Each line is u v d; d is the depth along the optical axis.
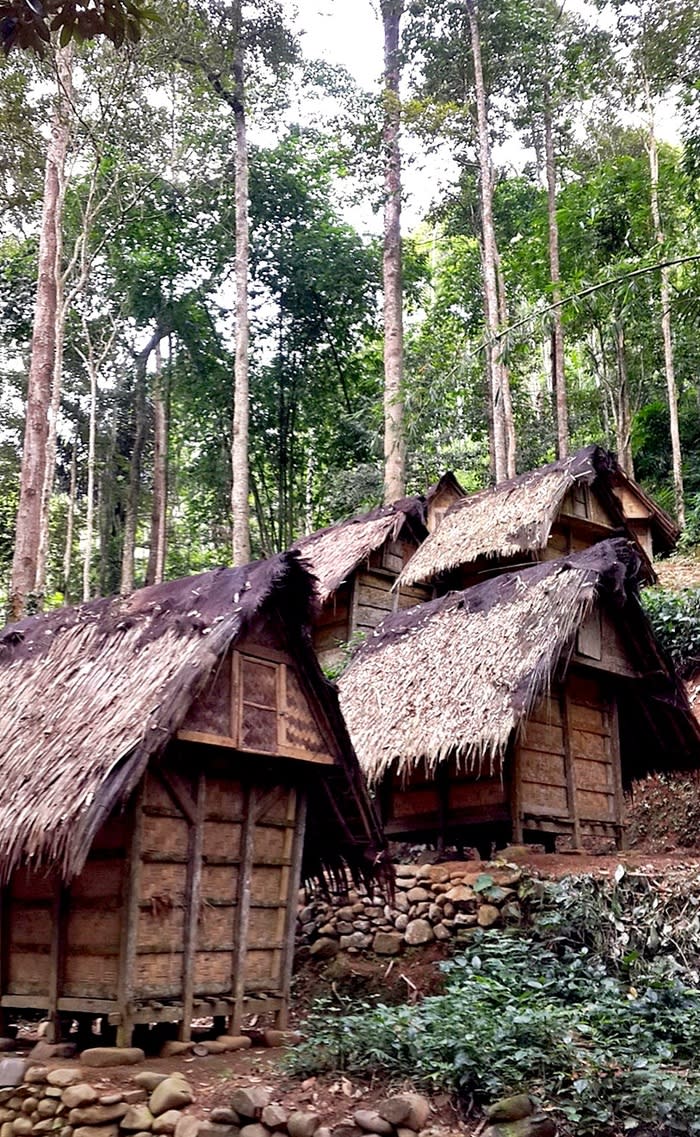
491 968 7.41
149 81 22.58
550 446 29.52
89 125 22.25
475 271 29.98
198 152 27.64
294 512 33.00
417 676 9.99
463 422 28.94
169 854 6.41
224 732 6.65
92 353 27.92
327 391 31.50
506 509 15.66
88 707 6.53
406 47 26.12
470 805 9.85
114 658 6.91
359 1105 5.54
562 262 23.83
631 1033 6.43
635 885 8.59
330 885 9.09
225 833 6.93
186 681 6.07
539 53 25.94
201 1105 5.55
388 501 20.80
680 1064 6.30
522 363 31.95
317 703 7.46
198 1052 6.40
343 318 30.69
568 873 8.72
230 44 22.05
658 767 12.14
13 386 29.25
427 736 9.15
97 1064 5.94
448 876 8.90
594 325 24.05
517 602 9.88
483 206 24.11
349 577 16.27
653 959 8.06
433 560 15.62
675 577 19.47
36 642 7.73
